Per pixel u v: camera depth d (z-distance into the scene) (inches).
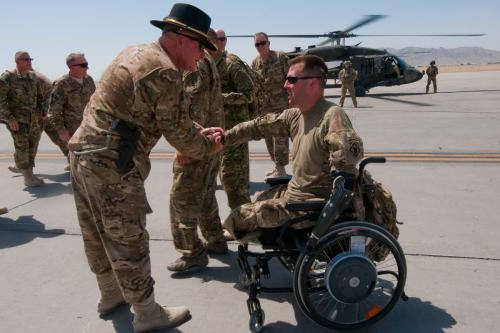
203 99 119.0
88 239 97.9
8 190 218.7
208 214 131.4
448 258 127.1
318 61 94.2
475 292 109.1
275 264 128.6
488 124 373.1
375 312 94.1
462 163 237.0
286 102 250.4
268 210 95.7
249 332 96.7
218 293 113.7
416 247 134.6
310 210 89.2
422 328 95.6
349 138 86.1
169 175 235.5
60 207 188.4
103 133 83.7
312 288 94.2
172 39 87.4
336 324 92.8
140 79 80.3
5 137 412.5
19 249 145.0
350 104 642.8
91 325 101.6
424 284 113.3
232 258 133.6
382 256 97.2
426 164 237.5
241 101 147.0
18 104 212.8
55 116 206.4
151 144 90.3
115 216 86.1
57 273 127.5
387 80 857.5
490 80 1272.1
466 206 170.1
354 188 89.4
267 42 241.6
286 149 219.3
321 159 93.8
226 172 138.3
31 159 223.1
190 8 86.4
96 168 84.0
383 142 308.0
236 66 146.9
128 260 89.3
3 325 102.0
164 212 177.0
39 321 103.5
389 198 97.0
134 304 94.0
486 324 96.4
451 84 1117.7
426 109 523.2
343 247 94.4
